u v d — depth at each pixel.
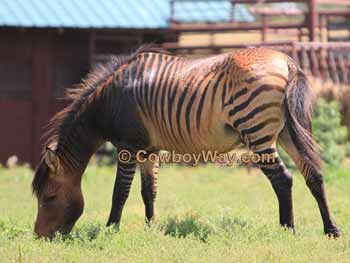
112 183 29.59
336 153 30.97
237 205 21.48
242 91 16.09
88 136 17.75
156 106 17.28
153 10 39.72
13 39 37.31
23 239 16.38
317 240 15.38
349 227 17.09
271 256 14.10
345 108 33.81
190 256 14.27
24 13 37.28
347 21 38.94
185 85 16.94
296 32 40.91
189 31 38.16
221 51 39.91
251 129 16.09
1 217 19.50
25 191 27.39
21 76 37.56
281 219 16.17
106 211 21.22
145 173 18.36
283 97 16.06
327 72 33.97
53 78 38.09
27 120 37.59
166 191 26.30
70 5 38.66
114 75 17.84
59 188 17.12
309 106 16.12
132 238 15.90
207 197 24.42
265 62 16.16
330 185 26.25
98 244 15.62
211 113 16.56
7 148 37.19
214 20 40.81
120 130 17.69
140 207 22.25
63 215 17.12
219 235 16.09
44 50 37.81
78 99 17.81
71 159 17.45
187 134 16.97
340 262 13.76
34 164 37.47
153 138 17.67
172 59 17.64
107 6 39.16
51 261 14.30
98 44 39.06
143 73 17.56
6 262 14.30
